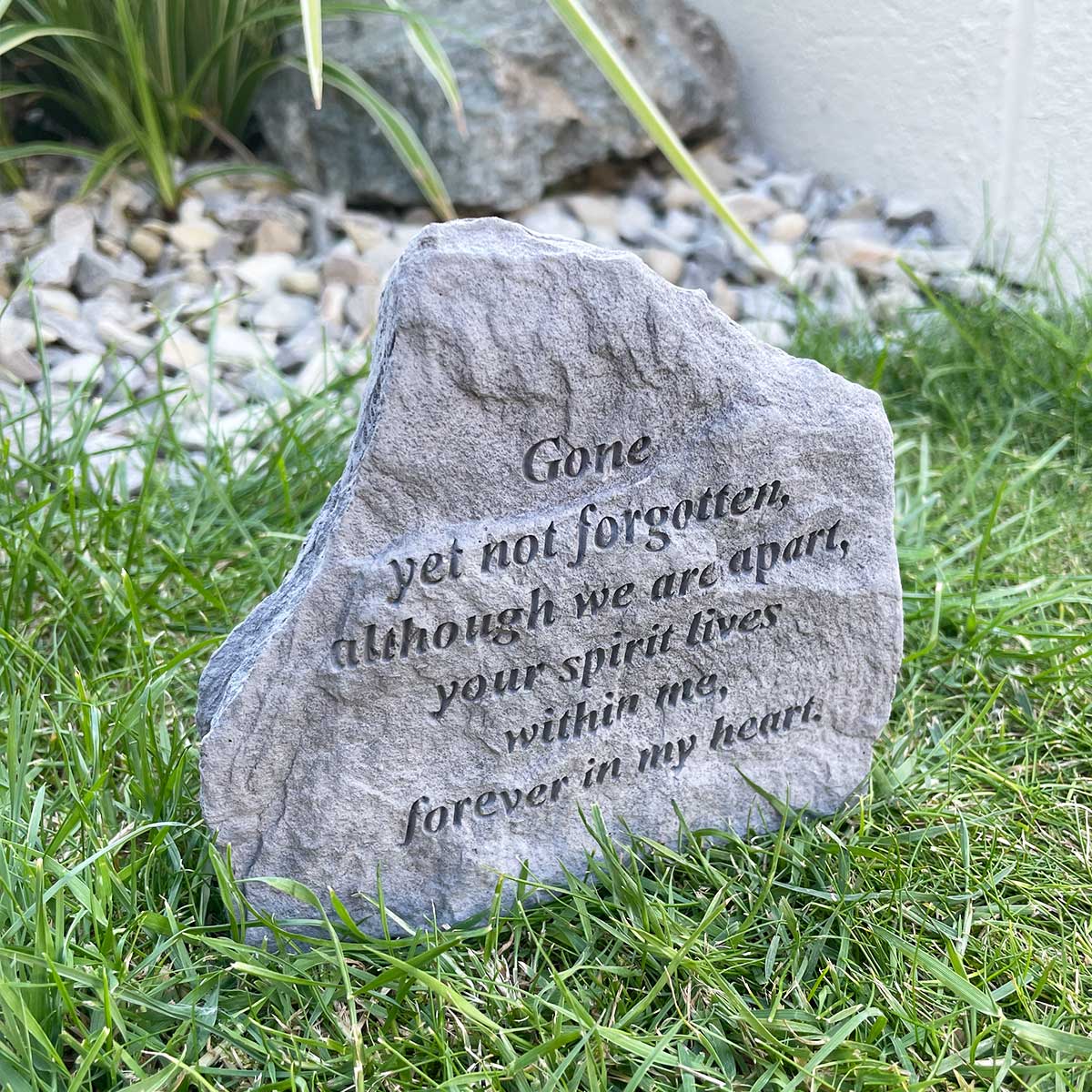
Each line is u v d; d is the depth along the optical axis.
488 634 0.50
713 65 0.98
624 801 0.54
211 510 0.66
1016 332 0.79
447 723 0.51
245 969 0.47
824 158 0.98
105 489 0.66
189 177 0.83
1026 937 0.51
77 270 0.78
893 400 0.77
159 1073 0.46
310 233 0.85
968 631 0.62
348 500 0.48
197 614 0.62
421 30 0.67
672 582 0.51
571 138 0.90
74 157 0.87
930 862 0.54
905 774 0.56
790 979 0.50
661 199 0.94
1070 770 0.58
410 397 0.47
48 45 0.83
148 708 0.54
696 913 0.52
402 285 0.47
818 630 0.54
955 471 0.72
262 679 0.48
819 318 0.81
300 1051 0.47
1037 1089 0.47
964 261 0.88
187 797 0.53
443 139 0.85
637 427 0.50
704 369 0.50
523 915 0.51
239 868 0.50
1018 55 0.83
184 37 0.82
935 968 0.50
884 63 0.91
